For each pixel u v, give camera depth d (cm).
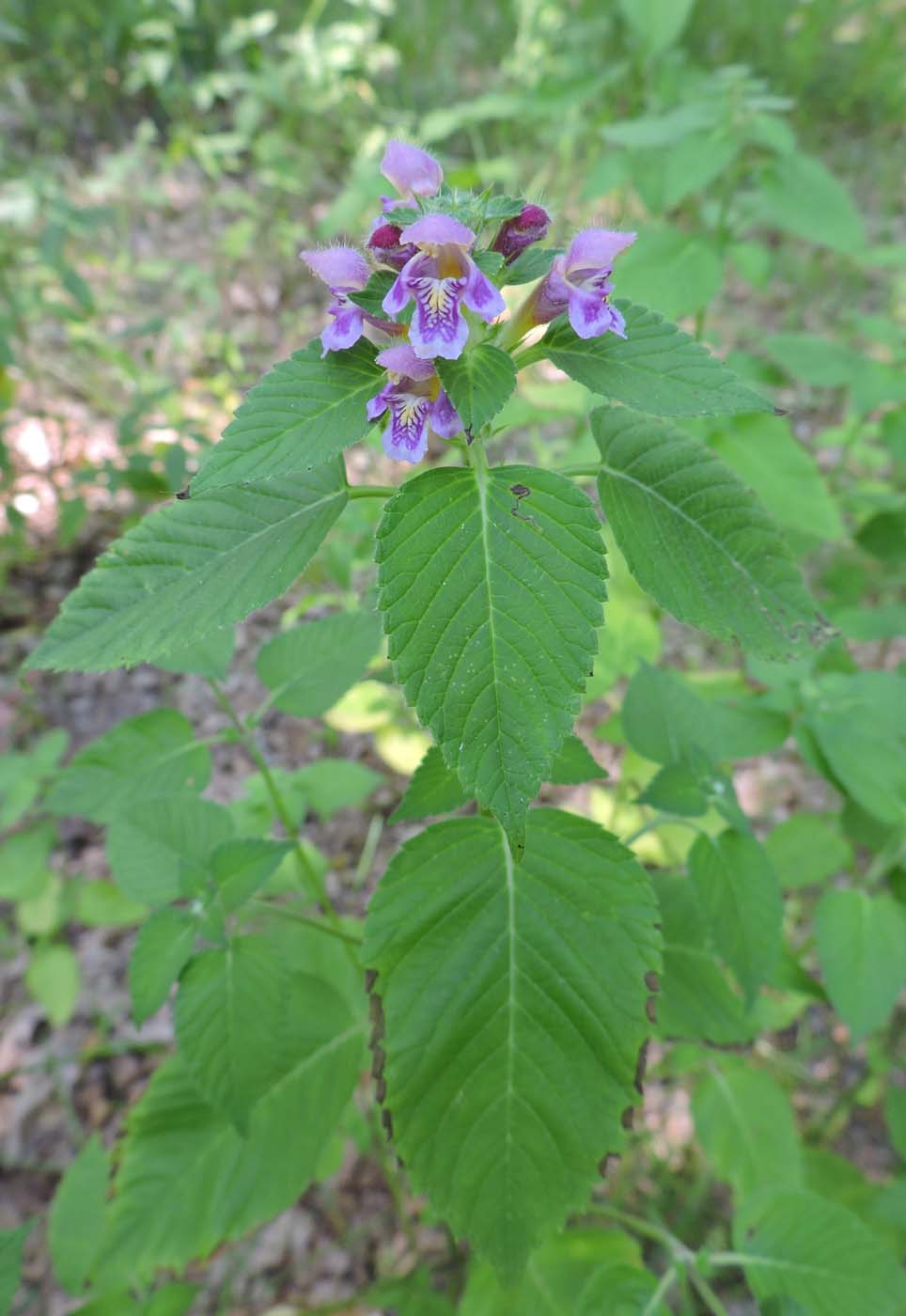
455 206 12
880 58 61
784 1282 16
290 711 18
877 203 56
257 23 51
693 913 19
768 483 25
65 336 43
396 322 12
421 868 14
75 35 56
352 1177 25
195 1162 17
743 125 25
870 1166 26
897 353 27
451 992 13
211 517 13
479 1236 13
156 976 15
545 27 54
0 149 48
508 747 10
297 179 51
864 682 21
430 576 11
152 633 12
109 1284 17
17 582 37
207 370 42
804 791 33
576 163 52
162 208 51
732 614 13
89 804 18
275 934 21
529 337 13
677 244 25
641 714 19
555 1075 13
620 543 13
